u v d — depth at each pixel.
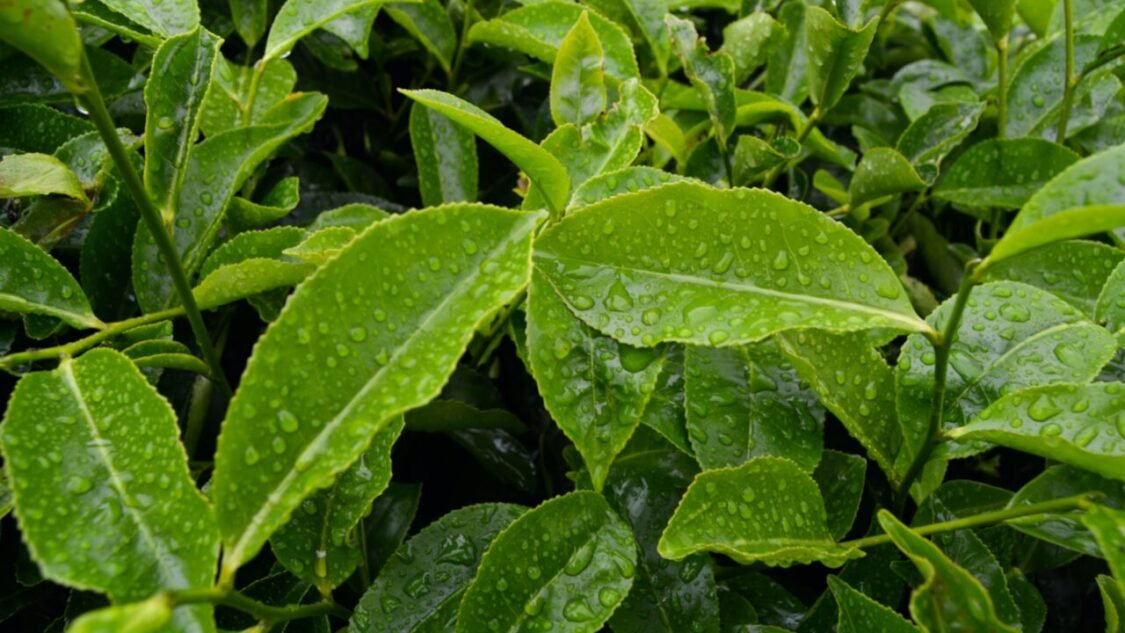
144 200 0.28
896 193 0.37
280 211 0.36
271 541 0.30
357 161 0.43
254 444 0.26
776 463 0.30
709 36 0.51
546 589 0.29
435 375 0.26
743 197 0.30
